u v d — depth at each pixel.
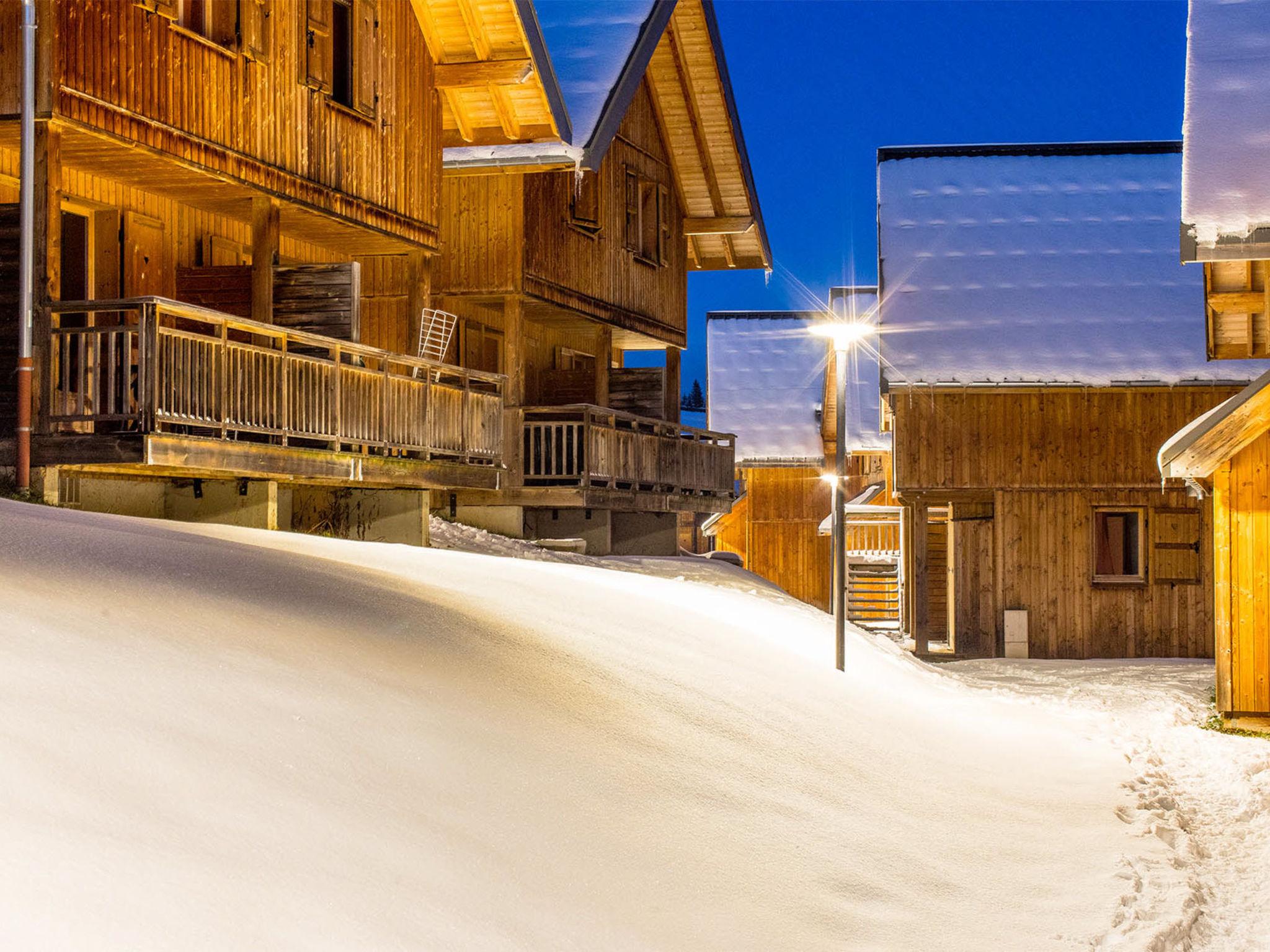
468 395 19.86
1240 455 15.63
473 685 7.50
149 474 14.48
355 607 8.46
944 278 30.23
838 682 12.22
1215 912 7.11
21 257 12.68
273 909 4.22
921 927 6.34
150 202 16.67
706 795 7.26
